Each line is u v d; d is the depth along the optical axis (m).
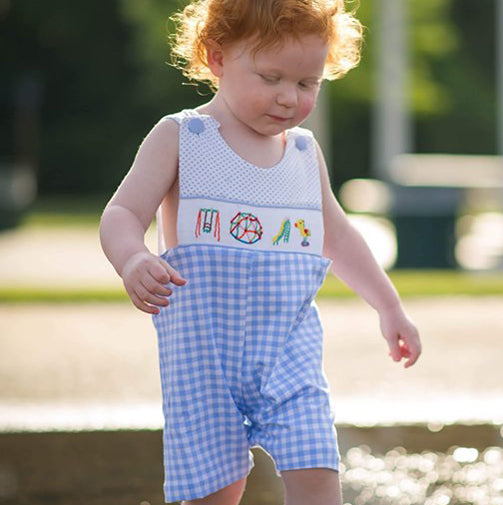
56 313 21.00
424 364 15.09
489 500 8.70
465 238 40.81
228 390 6.88
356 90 70.81
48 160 82.88
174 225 7.17
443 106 76.31
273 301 6.94
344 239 7.66
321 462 6.62
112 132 83.31
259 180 7.12
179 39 7.45
